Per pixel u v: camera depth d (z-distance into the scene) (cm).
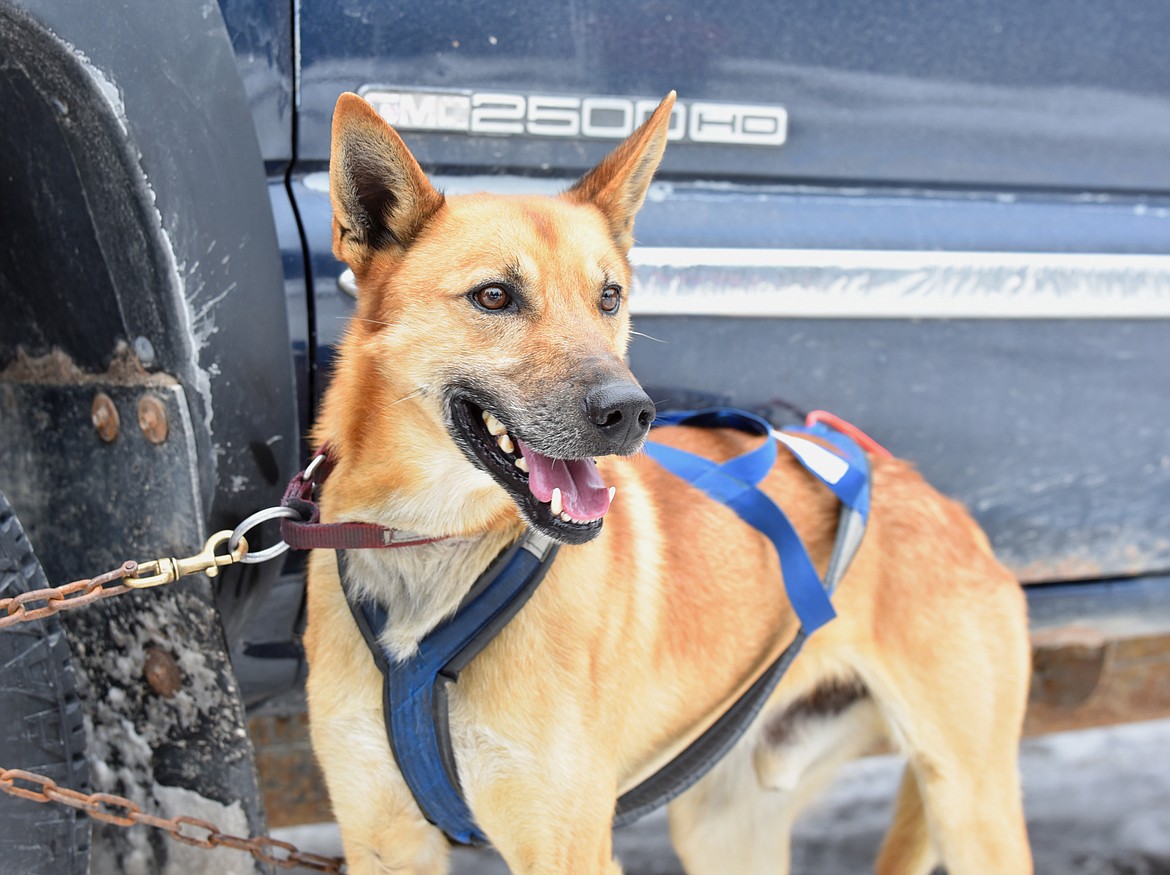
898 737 250
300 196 215
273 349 198
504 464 187
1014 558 267
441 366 191
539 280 190
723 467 228
